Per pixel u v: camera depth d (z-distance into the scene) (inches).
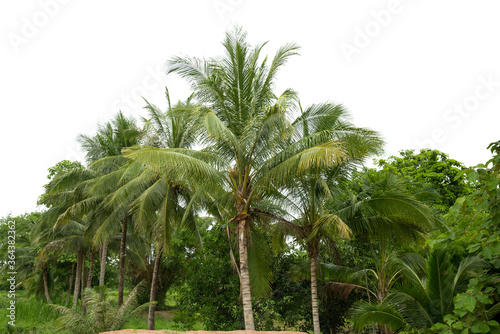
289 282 655.8
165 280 1268.5
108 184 746.8
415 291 400.2
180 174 461.1
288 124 420.5
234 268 675.4
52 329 727.7
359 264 634.2
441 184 992.9
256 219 509.4
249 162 475.5
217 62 499.5
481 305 200.7
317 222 471.8
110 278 1523.1
